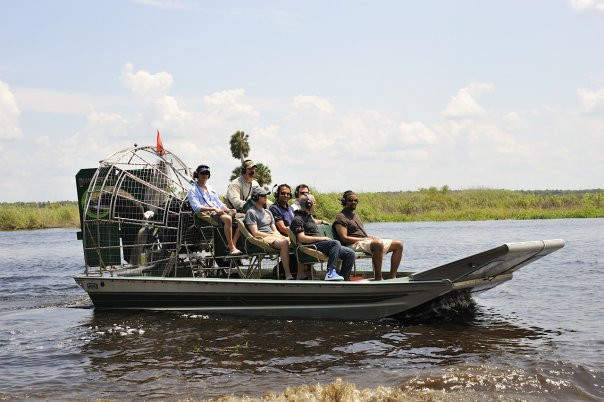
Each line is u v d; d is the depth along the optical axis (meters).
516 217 43.75
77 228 44.72
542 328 7.32
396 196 50.38
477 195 50.84
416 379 5.36
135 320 8.45
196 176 9.31
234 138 42.28
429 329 7.38
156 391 5.34
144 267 9.51
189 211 9.42
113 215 9.00
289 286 7.99
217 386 5.41
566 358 5.96
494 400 4.85
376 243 8.35
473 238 23.45
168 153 10.06
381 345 6.66
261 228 8.81
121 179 9.21
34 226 44.59
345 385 5.04
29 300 10.71
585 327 7.32
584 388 5.13
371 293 7.66
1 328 8.15
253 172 9.91
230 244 8.97
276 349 6.62
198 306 8.64
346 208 8.81
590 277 11.45
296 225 8.29
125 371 5.97
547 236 23.16
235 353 6.50
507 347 6.44
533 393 5.02
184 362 6.22
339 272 8.71
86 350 6.86
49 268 15.97
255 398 4.93
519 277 11.72
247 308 8.36
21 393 5.37
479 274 7.71
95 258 9.47
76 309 9.54
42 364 6.32
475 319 7.95
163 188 9.65
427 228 32.38
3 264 17.09
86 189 9.49
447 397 4.90
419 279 7.55
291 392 4.98
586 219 40.03
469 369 5.59
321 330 7.46
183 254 9.69
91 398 5.21
